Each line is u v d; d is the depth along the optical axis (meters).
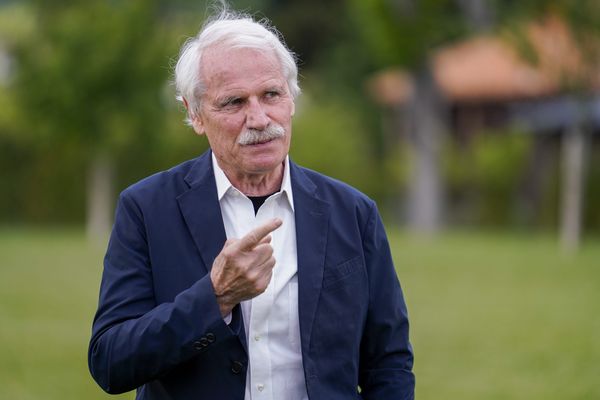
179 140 69.19
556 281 34.44
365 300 7.79
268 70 7.39
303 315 7.46
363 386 8.09
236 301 7.02
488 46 102.38
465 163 76.50
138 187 7.77
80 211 70.12
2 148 68.31
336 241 7.76
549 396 17.75
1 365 20.19
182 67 7.64
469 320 26.38
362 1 60.47
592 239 57.78
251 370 7.39
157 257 7.49
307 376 7.42
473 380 19.20
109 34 56.50
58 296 30.62
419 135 66.94
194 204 7.60
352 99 108.75
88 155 62.66
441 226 71.88
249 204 7.73
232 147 7.43
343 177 81.50
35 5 59.28
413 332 24.64
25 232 61.41
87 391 18.00
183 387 7.34
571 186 49.84
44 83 56.41
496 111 96.88
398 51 61.34
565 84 48.69
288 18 116.81
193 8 70.12
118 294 7.41
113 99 57.22
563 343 22.88
